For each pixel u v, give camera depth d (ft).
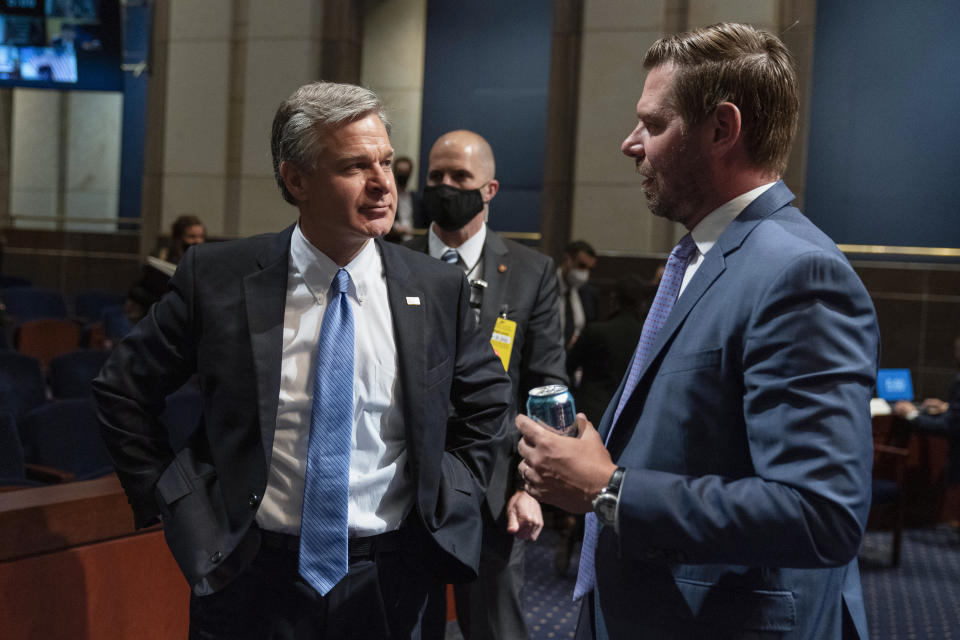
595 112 25.13
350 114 4.84
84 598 7.36
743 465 3.85
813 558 3.41
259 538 4.92
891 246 24.85
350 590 5.00
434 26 30.99
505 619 7.70
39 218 35.65
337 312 5.05
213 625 5.02
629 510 3.67
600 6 25.04
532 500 7.13
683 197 4.25
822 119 25.34
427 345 5.29
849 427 3.43
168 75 30.12
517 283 8.02
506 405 5.76
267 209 29.37
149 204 30.58
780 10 24.16
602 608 4.20
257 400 4.91
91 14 28.04
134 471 5.14
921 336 24.18
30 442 11.54
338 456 4.94
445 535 5.19
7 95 37.68
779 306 3.66
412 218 25.72
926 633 13.16
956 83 24.23
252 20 29.48
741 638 3.83
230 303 5.07
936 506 19.83
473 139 8.06
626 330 14.98
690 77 4.04
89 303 28.99
